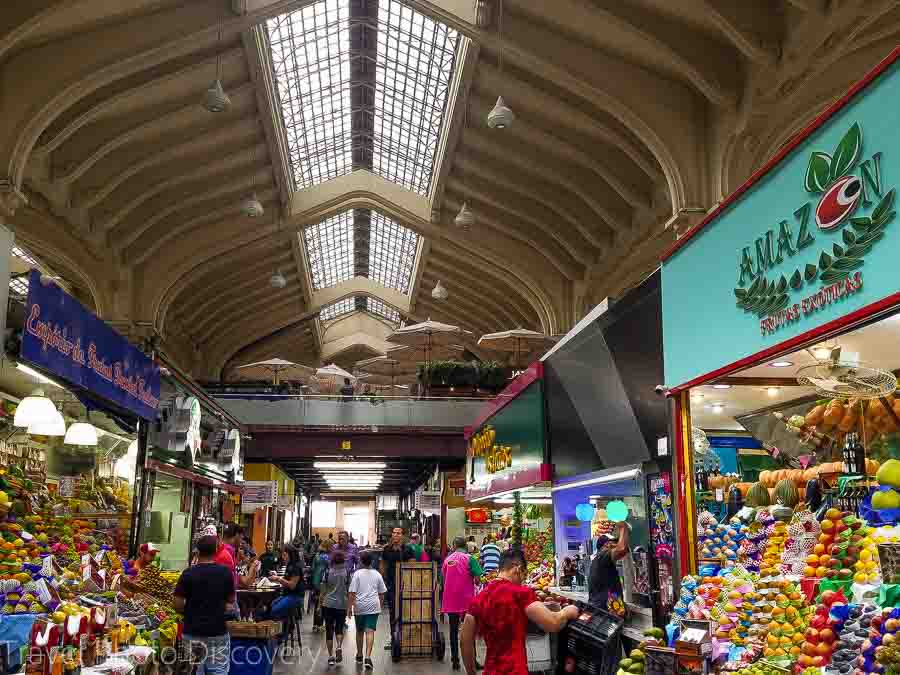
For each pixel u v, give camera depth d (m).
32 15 12.33
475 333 37.53
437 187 23.89
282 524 31.05
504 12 15.30
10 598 4.90
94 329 7.45
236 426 17.17
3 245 5.57
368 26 18.61
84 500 8.36
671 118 15.62
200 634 6.16
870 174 3.82
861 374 4.62
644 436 6.54
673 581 5.85
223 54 16.55
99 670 4.95
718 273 5.24
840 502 4.85
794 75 12.53
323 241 33.19
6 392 6.97
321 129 23.12
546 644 7.09
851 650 3.46
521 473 11.12
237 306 34.75
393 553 12.92
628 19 13.80
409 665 10.18
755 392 5.71
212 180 22.06
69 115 15.44
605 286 23.34
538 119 18.64
